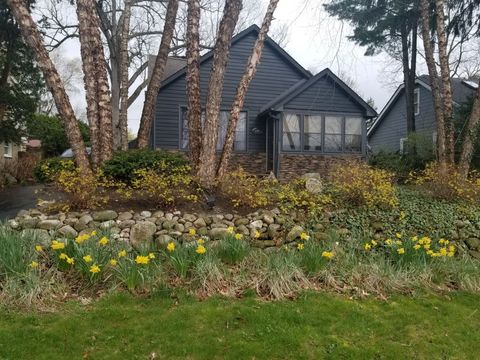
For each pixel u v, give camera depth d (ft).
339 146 45.85
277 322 11.14
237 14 23.36
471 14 44.06
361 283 14.33
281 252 15.62
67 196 20.68
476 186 25.05
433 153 46.75
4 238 13.03
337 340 10.44
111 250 13.92
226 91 47.60
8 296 11.41
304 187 24.88
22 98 42.34
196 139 24.39
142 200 21.49
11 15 39.70
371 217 21.75
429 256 15.80
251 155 47.70
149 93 32.53
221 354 9.53
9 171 45.09
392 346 10.37
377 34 51.85
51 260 13.52
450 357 10.05
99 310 11.35
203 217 20.04
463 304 13.43
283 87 49.24
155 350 9.59
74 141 23.35
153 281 12.89
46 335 9.93
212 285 13.20
